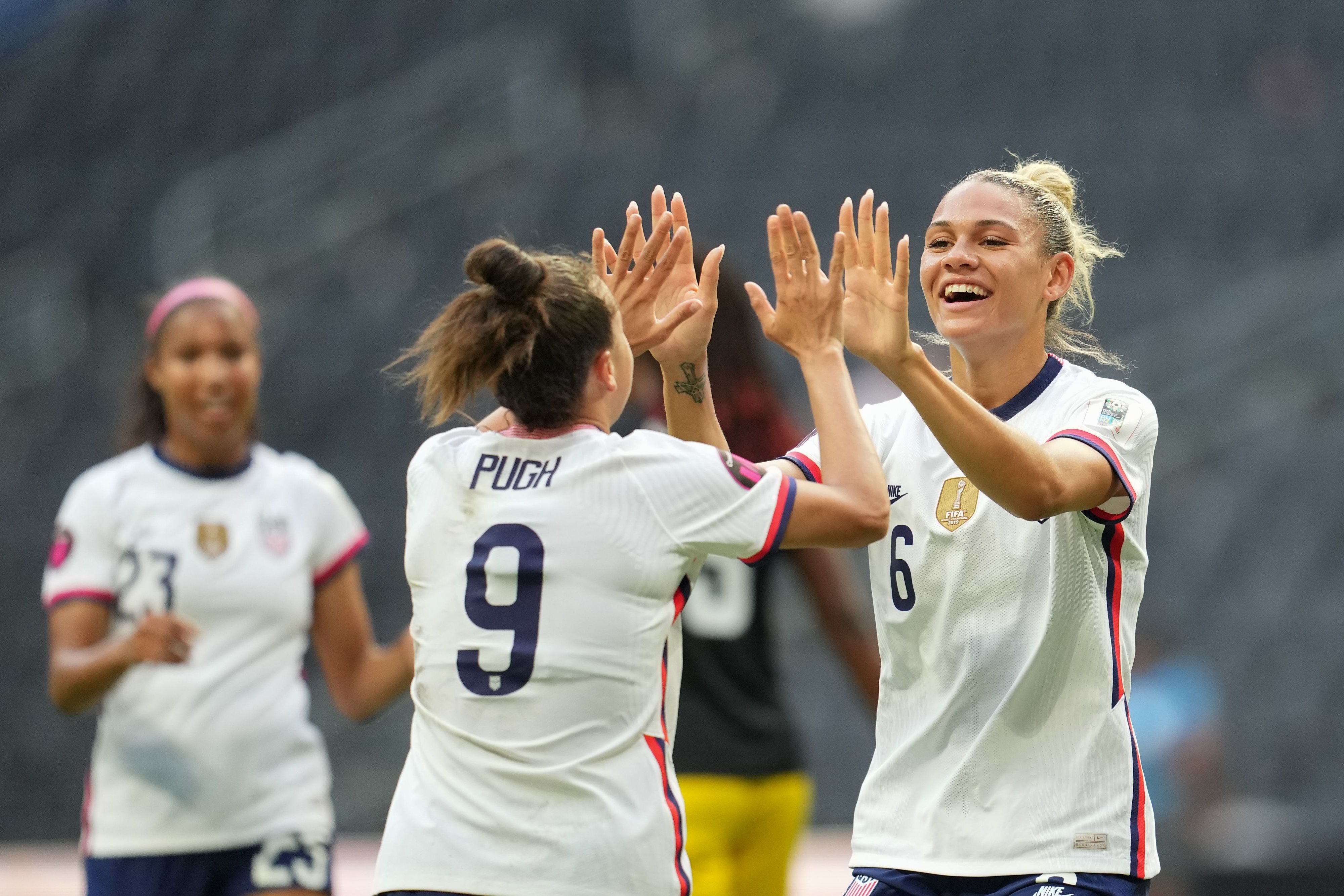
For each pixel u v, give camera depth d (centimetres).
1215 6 7481
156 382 1471
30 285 5841
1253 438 4847
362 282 6062
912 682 1085
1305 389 5019
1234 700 3803
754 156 6819
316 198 6341
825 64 7494
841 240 982
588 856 890
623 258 1087
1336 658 3925
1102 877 1005
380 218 6431
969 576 1053
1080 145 6688
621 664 923
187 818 1384
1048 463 944
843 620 1484
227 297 1488
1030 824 1016
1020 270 1062
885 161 6694
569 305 962
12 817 3809
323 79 7319
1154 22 7462
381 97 6988
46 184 6881
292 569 1460
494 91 7019
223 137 7075
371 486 4866
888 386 4456
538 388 965
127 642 1284
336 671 1520
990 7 7662
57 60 7719
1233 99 6944
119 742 1395
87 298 5928
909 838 1051
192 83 7419
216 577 1427
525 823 897
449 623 948
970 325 1066
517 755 908
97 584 1422
